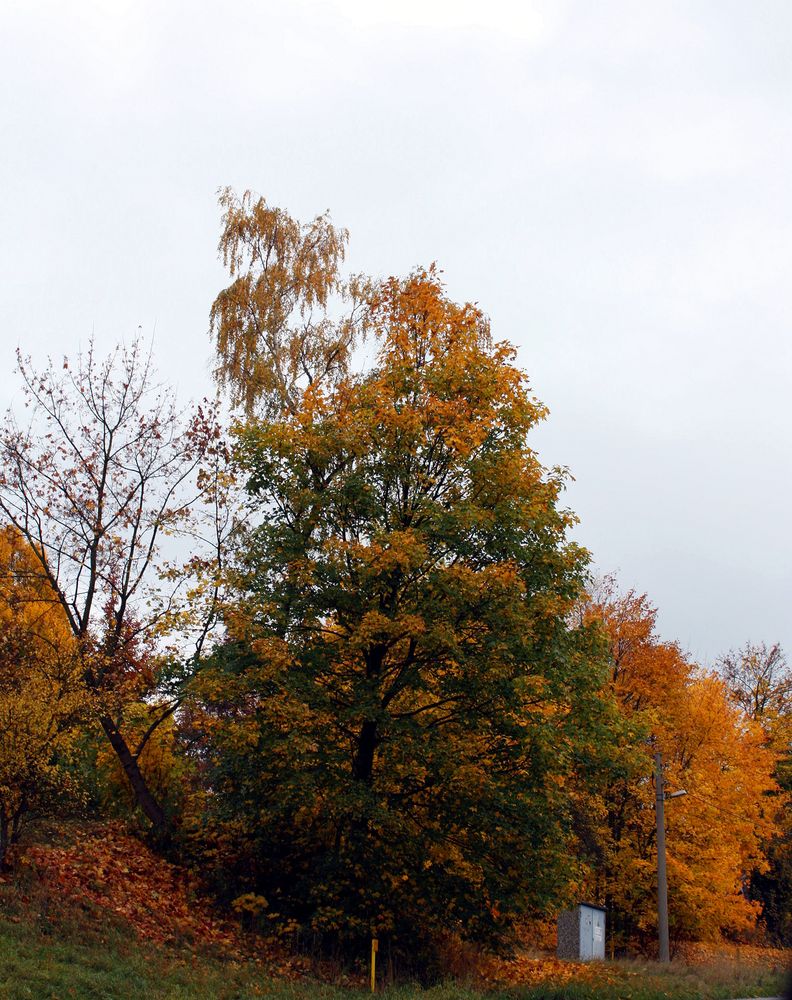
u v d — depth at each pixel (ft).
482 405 68.23
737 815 114.83
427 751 60.54
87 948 48.19
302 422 69.62
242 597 69.10
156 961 49.78
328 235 99.50
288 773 60.90
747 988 68.64
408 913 63.67
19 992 39.04
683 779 107.96
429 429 67.31
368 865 62.23
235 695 62.80
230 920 64.03
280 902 66.74
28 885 52.75
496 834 63.26
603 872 104.83
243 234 98.68
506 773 65.36
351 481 65.26
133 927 53.98
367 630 60.29
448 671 65.16
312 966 60.44
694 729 111.55
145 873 65.51
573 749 65.87
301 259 97.45
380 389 68.54
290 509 69.26
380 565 61.16
